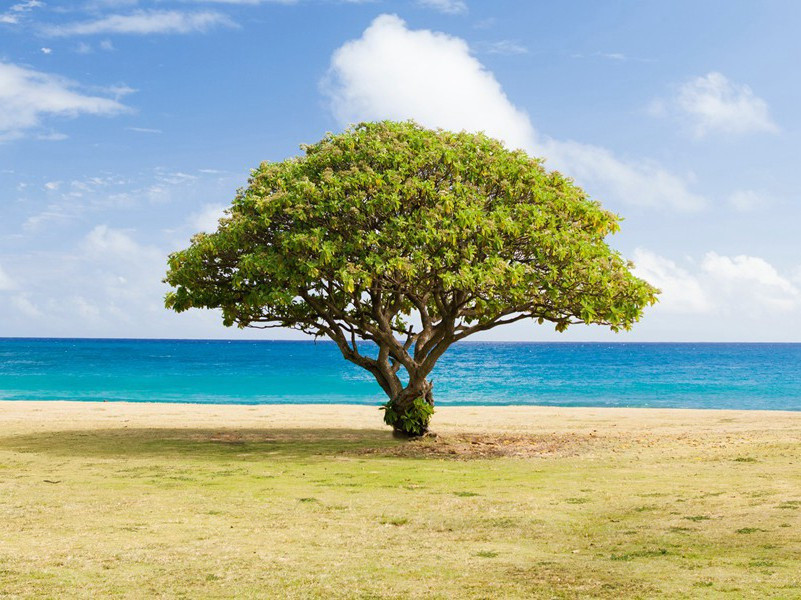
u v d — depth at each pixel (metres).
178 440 22.83
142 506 12.66
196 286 21.80
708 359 140.12
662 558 8.87
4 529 10.82
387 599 7.48
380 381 23.56
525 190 20.89
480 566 8.75
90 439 22.94
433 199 19.86
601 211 21.08
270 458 19.11
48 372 79.00
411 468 17.33
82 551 9.50
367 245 19.39
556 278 19.80
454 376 78.56
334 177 19.84
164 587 7.93
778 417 30.80
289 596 7.60
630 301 20.33
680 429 26.19
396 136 21.55
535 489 14.25
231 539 10.23
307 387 59.22
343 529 10.92
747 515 11.17
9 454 19.66
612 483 14.80
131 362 106.50
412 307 25.02
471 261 19.67
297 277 19.42
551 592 7.59
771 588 7.45
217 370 85.38
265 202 19.69
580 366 106.06
